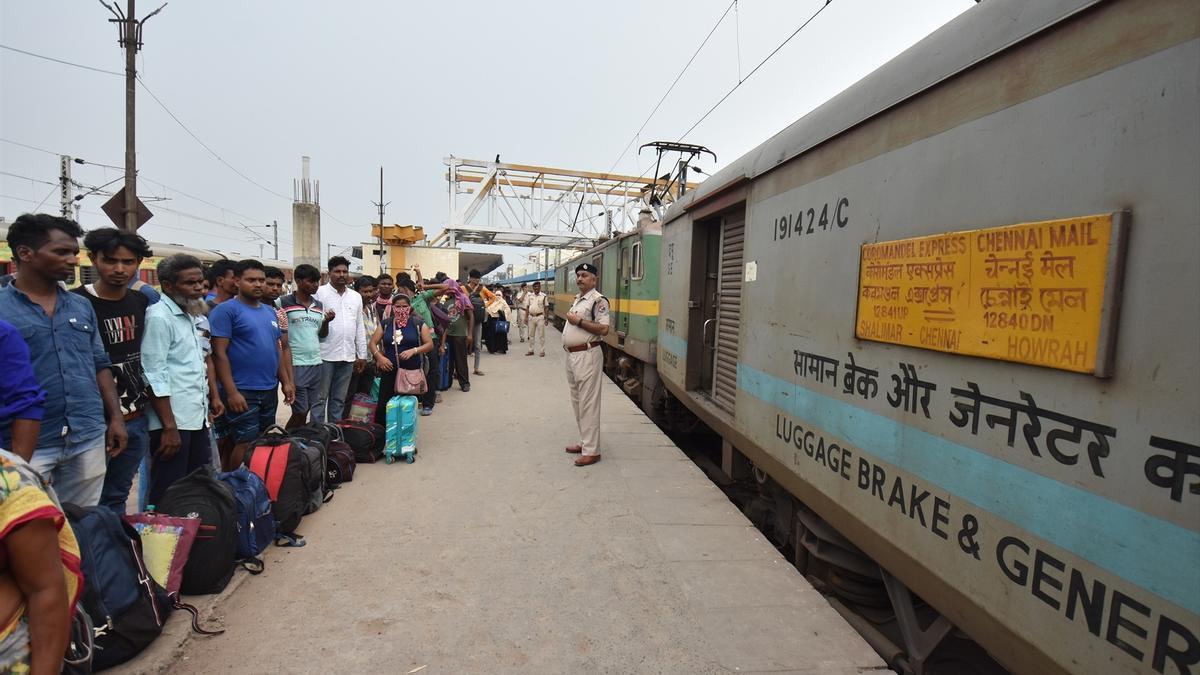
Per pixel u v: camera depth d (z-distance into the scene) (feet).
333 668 7.79
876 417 7.95
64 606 4.69
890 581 8.31
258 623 8.80
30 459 7.19
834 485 9.07
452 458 17.78
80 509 7.45
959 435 6.39
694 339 18.31
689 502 14.21
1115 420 4.65
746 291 12.94
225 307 12.94
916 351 7.13
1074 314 4.99
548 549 11.55
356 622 8.88
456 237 93.20
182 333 11.14
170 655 7.72
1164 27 4.37
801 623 9.01
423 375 18.15
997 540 5.85
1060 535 5.14
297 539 11.60
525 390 30.07
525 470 16.65
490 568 10.71
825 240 9.40
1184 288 4.16
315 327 16.63
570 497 14.51
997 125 5.95
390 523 12.75
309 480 12.42
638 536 12.21
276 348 14.07
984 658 8.75
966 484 6.28
